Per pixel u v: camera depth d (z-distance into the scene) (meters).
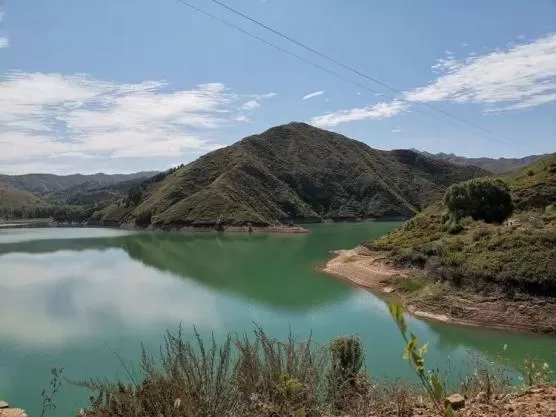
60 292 45.00
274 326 31.61
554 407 4.73
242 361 5.69
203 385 5.10
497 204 53.00
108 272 57.78
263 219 120.88
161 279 52.25
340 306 37.56
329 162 178.12
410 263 45.56
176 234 112.75
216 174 153.50
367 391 5.92
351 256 57.88
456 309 32.53
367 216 153.25
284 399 5.06
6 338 29.47
